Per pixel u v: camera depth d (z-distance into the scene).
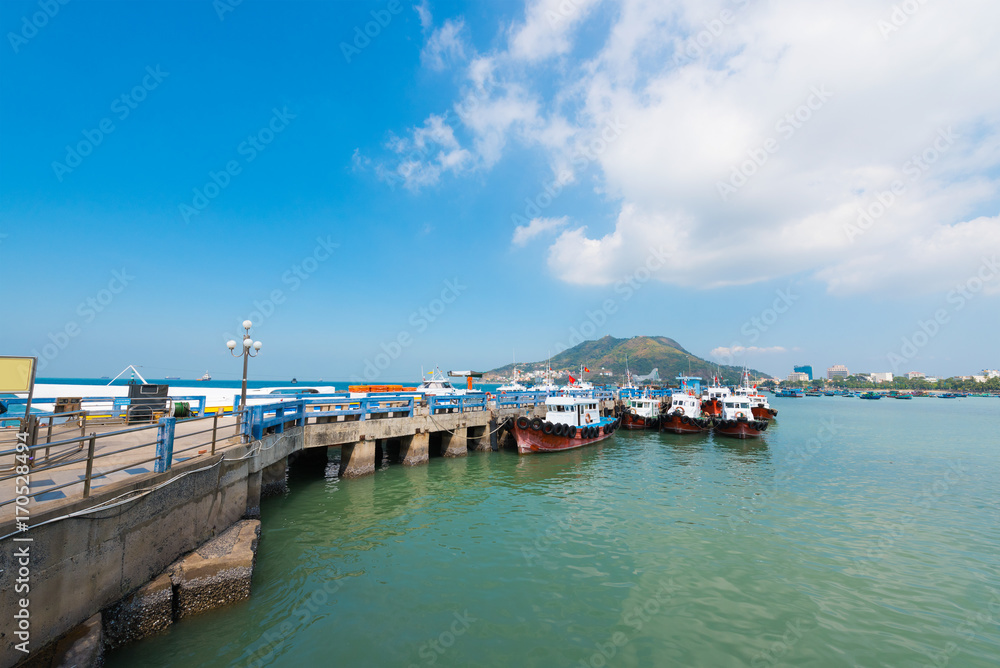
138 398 15.88
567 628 8.23
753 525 14.09
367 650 7.40
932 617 8.82
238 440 12.76
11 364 7.49
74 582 6.16
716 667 7.16
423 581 9.92
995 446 32.28
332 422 18.56
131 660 6.78
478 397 27.80
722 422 35.91
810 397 172.50
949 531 13.81
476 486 18.61
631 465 23.89
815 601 9.38
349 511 14.72
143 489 7.59
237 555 8.73
